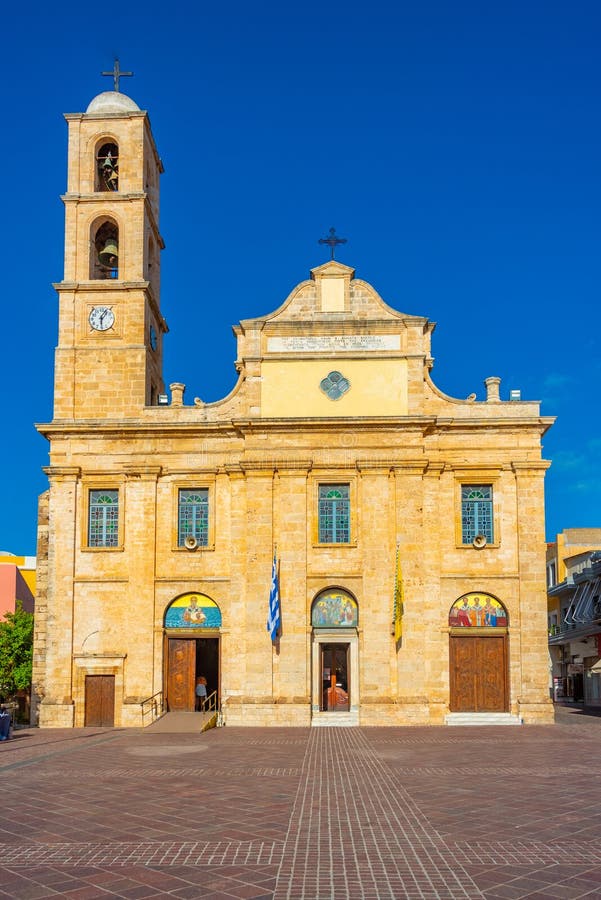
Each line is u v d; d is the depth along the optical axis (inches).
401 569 1515.7
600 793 768.9
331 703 1533.0
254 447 1563.7
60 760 1045.2
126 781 867.4
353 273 1628.9
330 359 1594.5
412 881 499.5
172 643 1555.1
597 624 2182.6
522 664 1508.4
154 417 1610.5
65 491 1593.3
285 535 1536.7
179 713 1501.0
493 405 1583.4
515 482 1557.6
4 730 1295.5
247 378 1594.5
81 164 1705.2
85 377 1633.9
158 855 563.2
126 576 1563.7
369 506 1537.9
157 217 1847.9
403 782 837.2
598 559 2319.1
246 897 474.6
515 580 1533.0
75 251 1672.0
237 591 1541.6
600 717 1753.2
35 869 534.6
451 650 1526.8
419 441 1551.4
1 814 703.7
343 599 1534.2
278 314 1616.6
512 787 802.8
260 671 1498.5
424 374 1599.4
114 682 1541.6
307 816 676.7
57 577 1571.1
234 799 753.6
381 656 1496.1
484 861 541.0
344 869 525.0
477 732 1343.5
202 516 1583.4
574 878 503.8
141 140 1706.4
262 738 1278.3
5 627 1956.2
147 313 1689.2
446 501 1560.0
